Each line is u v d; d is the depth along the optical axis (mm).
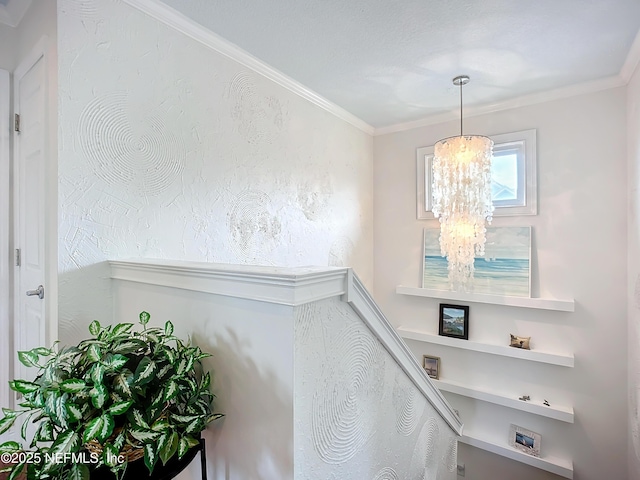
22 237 1692
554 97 2496
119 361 778
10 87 1762
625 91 2246
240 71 2008
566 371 2451
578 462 2396
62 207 1313
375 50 1972
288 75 2273
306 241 2576
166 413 854
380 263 3400
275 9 1617
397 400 1291
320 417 907
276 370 847
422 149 3123
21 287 1708
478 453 2789
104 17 1424
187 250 1742
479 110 2811
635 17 1652
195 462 1063
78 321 1352
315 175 2656
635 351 2051
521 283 2592
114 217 1461
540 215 2562
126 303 1362
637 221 2018
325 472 930
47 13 1387
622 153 2262
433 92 2533
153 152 1595
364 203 3303
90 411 733
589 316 2377
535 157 2574
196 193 1782
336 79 2332
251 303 900
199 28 1746
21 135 1697
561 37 1827
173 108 1673
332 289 937
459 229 2076
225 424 972
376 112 2936
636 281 2037
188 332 1088
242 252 2045
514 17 1664
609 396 2303
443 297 2922
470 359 2834
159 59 1613
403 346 1278
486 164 2070
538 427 2539
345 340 1003
